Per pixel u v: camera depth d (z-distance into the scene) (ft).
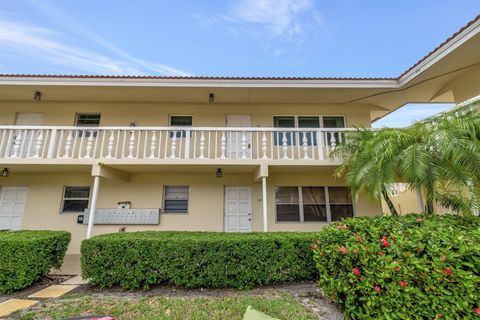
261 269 16.98
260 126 31.17
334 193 29.91
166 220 28.76
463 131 15.98
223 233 19.98
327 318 12.58
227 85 27.09
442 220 13.70
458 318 7.73
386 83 27.20
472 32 19.57
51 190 28.86
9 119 30.25
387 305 9.64
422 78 25.68
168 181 29.53
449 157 15.88
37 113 30.78
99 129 25.66
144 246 17.03
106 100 30.83
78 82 26.58
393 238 10.47
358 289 11.21
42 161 24.50
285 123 31.65
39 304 14.56
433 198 16.22
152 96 29.66
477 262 7.75
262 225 28.94
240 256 16.99
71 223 28.14
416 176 16.25
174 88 27.53
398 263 9.20
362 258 10.86
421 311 8.57
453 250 8.45
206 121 31.19
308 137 30.63
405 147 17.75
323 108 31.94
